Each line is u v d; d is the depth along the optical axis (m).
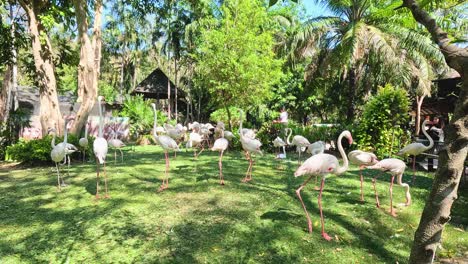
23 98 23.78
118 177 8.93
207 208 6.24
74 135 12.55
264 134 16.19
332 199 7.03
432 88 18.55
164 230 5.21
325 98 25.75
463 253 4.84
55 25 12.77
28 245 4.73
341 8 17.47
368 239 5.11
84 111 13.39
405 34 15.66
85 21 13.26
